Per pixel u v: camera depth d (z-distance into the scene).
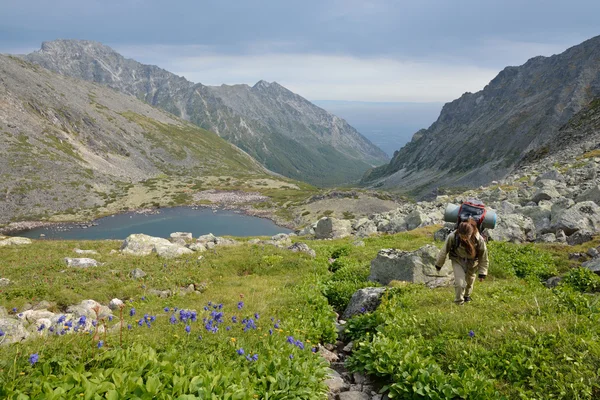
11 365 5.25
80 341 6.46
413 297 11.85
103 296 14.88
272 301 12.84
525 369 6.63
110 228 151.12
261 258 21.64
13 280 16.41
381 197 184.25
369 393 7.57
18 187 180.12
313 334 10.27
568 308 9.20
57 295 14.48
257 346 7.82
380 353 8.04
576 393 5.72
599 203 24.36
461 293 10.31
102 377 5.20
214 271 19.16
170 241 28.47
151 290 15.96
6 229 144.00
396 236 30.73
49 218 161.38
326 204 179.88
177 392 5.19
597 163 41.47
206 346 7.32
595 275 13.12
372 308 12.49
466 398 6.28
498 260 17.09
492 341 7.69
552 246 19.17
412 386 6.79
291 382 6.49
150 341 7.31
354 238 35.06
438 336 8.48
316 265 21.05
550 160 68.19
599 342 6.84
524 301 10.19
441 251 10.70
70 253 22.81
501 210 28.73
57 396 4.64
